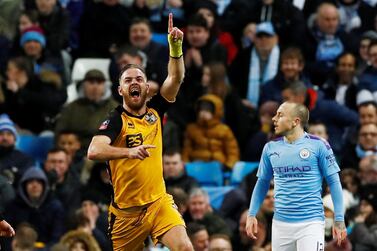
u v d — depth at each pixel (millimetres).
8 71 45688
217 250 37312
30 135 45062
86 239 37406
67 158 41719
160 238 28156
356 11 50219
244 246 38781
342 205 29062
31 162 42469
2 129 42281
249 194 41469
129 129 27641
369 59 47469
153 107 28141
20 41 47094
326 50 48156
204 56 46719
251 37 48312
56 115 45594
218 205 42844
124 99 27828
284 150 29375
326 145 29359
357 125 45281
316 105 45125
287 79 45688
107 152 26938
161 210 28125
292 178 29266
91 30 48844
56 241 39906
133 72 27734
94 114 44125
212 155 44438
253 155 44375
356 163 44438
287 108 29406
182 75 28188
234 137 44781
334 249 37812
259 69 46844
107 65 47906
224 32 48594
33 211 40094
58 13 47906
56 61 47312
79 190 41312
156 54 46531
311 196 29188
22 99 45406
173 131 44281
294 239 29234
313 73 47812
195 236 37844
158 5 50031
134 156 26281
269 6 48719
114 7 48844
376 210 40656
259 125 45188
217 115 44625
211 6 48906
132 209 28078
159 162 28047
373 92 46844
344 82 47094
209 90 45406
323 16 48250
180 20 49688
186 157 44625
